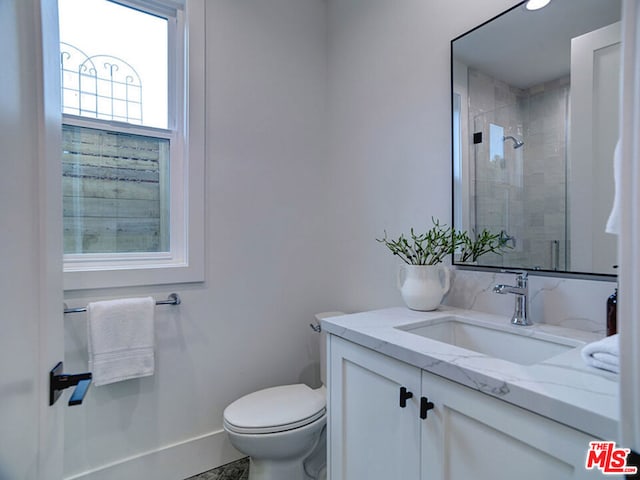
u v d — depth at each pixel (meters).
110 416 1.47
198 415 1.68
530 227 1.14
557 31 1.08
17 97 0.51
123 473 1.49
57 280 0.65
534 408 0.63
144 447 1.54
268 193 1.90
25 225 0.54
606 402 0.58
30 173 0.55
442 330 1.22
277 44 1.93
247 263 1.83
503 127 1.22
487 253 1.27
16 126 0.51
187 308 1.66
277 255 1.93
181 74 1.70
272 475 1.37
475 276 1.31
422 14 1.51
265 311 1.89
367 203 1.80
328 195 2.09
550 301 1.09
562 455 0.60
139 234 1.63
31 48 0.56
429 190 1.48
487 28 1.27
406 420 0.90
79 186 1.50
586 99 1.02
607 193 0.98
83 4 1.51
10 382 0.48
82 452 1.41
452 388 0.79
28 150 0.55
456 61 1.37
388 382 0.96
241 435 1.30
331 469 1.18
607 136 0.98
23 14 0.53
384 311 1.31
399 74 1.62
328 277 2.09
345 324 1.13
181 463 1.62
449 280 1.33
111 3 1.57
